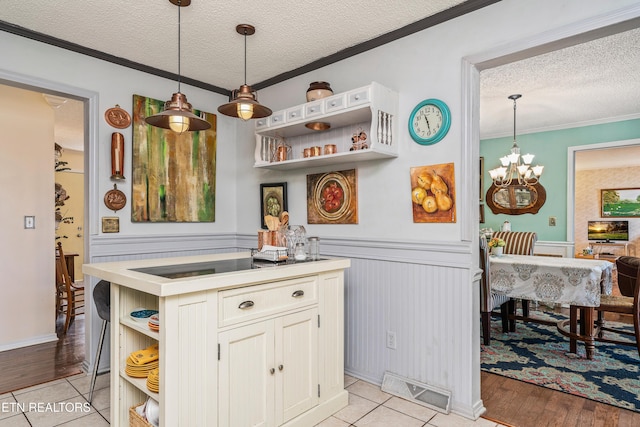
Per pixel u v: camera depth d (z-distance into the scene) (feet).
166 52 9.34
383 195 8.71
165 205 10.60
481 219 18.85
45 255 11.71
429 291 7.87
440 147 7.75
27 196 11.39
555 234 16.72
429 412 7.43
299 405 6.76
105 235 9.45
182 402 5.18
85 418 7.17
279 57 9.67
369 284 8.89
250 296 6.01
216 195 11.89
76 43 8.85
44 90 8.72
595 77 11.05
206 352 5.43
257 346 6.10
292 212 10.73
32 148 11.53
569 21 6.20
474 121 7.41
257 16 7.68
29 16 7.65
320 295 7.22
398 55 8.43
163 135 10.57
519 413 7.38
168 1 7.11
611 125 15.29
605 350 10.94
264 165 10.09
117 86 9.73
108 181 9.53
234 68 10.36
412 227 8.23
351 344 9.28
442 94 7.73
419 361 8.01
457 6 7.38
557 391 8.29
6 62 8.08
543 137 16.99
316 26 8.11
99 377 9.11
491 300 11.34
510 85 11.69
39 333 11.56
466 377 7.31
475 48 7.27
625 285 11.54
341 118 8.79
